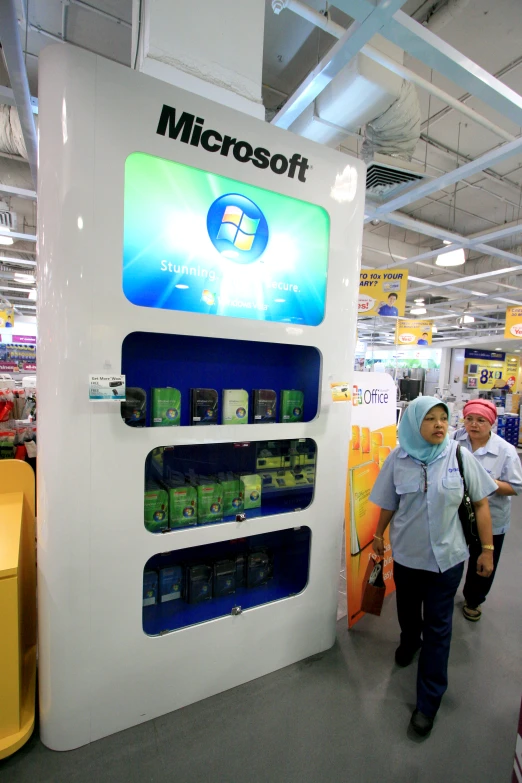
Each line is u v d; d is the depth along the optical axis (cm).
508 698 198
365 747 166
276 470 221
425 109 406
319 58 326
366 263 841
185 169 161
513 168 519
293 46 314
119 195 146
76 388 144
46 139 137
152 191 155
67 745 156
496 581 326
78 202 139
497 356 1502
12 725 155
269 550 229
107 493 152
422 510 182
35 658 195
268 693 192
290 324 190
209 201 167
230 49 192
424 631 180
